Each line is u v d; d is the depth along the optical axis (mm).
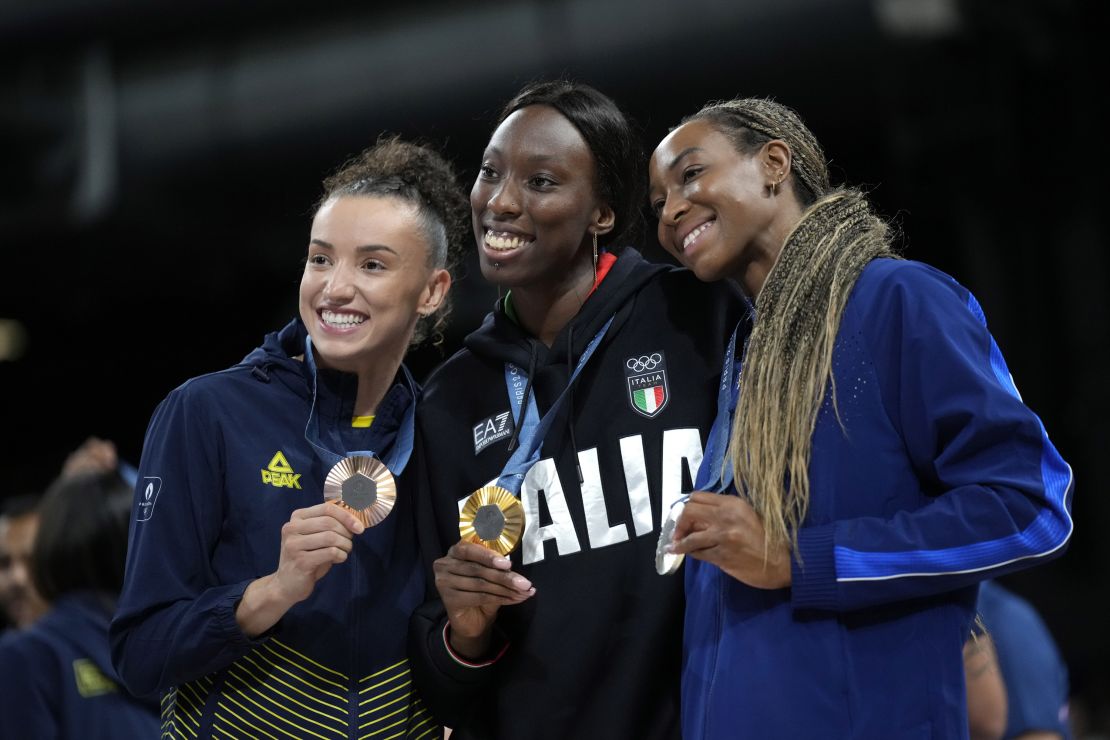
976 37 24938
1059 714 11836
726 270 8258
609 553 8820
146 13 23844
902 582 6863
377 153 9570
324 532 7707
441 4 22766
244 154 24938
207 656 7879
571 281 9500
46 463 43156
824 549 6996
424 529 9172
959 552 6816
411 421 9195
